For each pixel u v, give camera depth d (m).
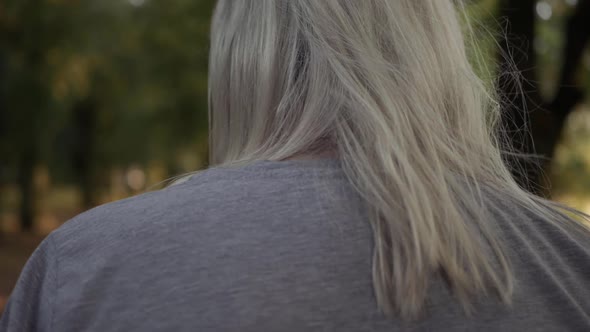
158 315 0.85
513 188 1.08
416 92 0.99
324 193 0.95
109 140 24.73
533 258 0.97
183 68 14.04
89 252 0.93
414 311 0.87
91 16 14.70
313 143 1.02
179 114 15.50
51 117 18.36
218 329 0.84
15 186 23.34
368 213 0.93
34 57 15.08
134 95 17.33
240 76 1.07
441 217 0.92
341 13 1.02
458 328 0.88
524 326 0.91
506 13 5.52
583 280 1.00
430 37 1.06
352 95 0.96
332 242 0.90
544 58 8.42
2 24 14.34
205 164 1.23
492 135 1.25
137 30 13.97
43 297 0.93
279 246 0.89
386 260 0.89
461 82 1.07
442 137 1.01
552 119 6.62
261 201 0.94
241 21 1.09
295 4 1.05
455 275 0.89
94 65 15.54
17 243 19.94
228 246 0.89
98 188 29.03
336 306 0.87
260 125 1.05
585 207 9.82
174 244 0.90
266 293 0.86
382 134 0.93
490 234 0.96
